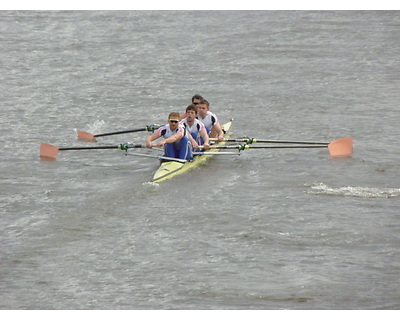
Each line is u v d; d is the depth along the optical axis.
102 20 139.62
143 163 68.38
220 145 73.62
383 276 43.62
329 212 54.62
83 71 105.56
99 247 48.09
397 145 74.00
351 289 41.97
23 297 41.19
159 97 94.06
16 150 71.44
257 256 46.53
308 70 107.69
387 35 129.25
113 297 41.28
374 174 64.62
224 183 61.91
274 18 142.12
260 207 55.66
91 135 75.94
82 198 57.91
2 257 46.41
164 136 66.19
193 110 67.31
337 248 47.81
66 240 49.31
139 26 135.00
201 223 52.41
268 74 105.62
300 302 40.56
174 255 46.81
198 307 40.00
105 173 64.94
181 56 114.69
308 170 65.88
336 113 86.88
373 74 105.62
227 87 99.00
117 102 91.31
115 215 54.09
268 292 41.72
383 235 49.97
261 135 78.69
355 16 144.12
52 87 96.88
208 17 143.12
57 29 131.88
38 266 45.19
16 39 123.88
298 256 46.53
